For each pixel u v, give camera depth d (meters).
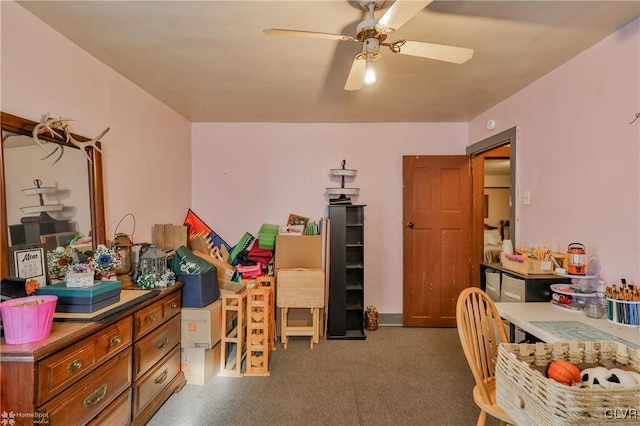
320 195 3.93
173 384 2.34
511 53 2.19
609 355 1.22
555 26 1.87
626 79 1.86
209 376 2.56
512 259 2.43
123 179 2.58
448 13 1.74
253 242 3.90
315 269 3.48
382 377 2.61
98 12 1.73
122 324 1.78
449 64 2.35
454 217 3.80
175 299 2.39
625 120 1.87
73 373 1.44
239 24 1.85
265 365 2.65
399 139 3.90
